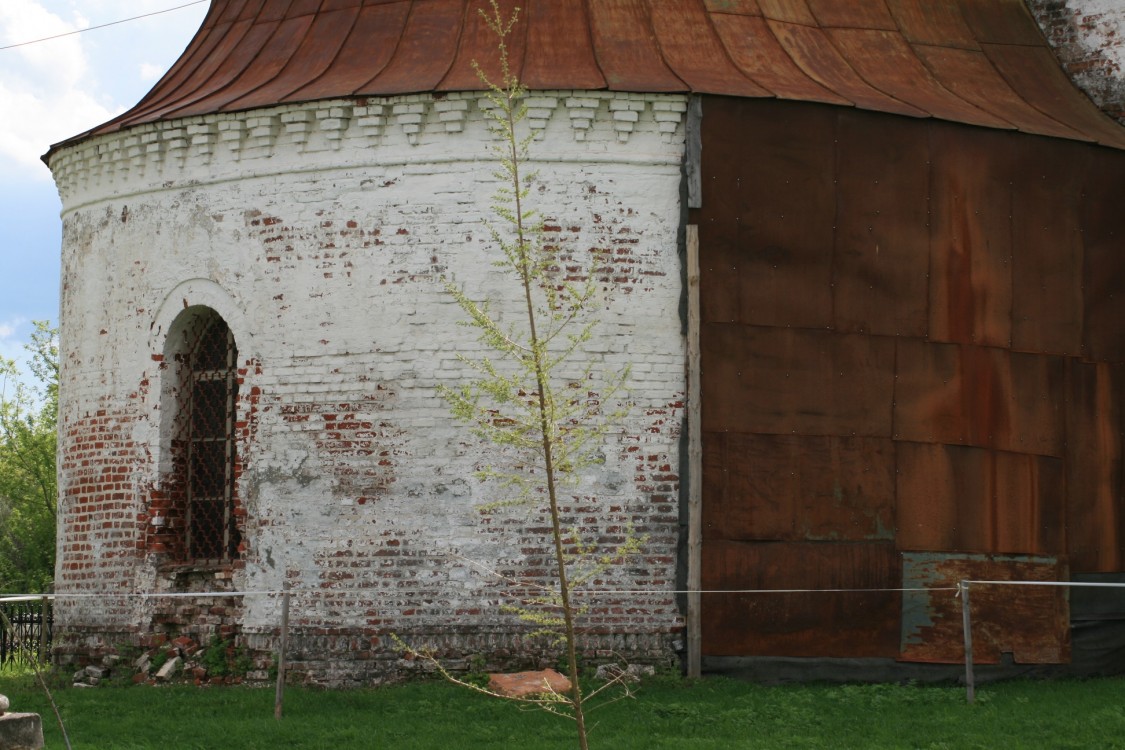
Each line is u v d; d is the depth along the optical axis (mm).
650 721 12930
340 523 15484
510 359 15219
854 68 16734
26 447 32625
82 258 17609
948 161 16047
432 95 15430
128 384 16828
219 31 18234
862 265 15656
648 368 15258
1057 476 16297
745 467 15203
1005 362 16141
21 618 19703
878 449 15562
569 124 15398
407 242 15539
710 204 15336
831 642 15227
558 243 15328
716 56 16188
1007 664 15797
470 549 15172
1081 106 17812
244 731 12602
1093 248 16719
